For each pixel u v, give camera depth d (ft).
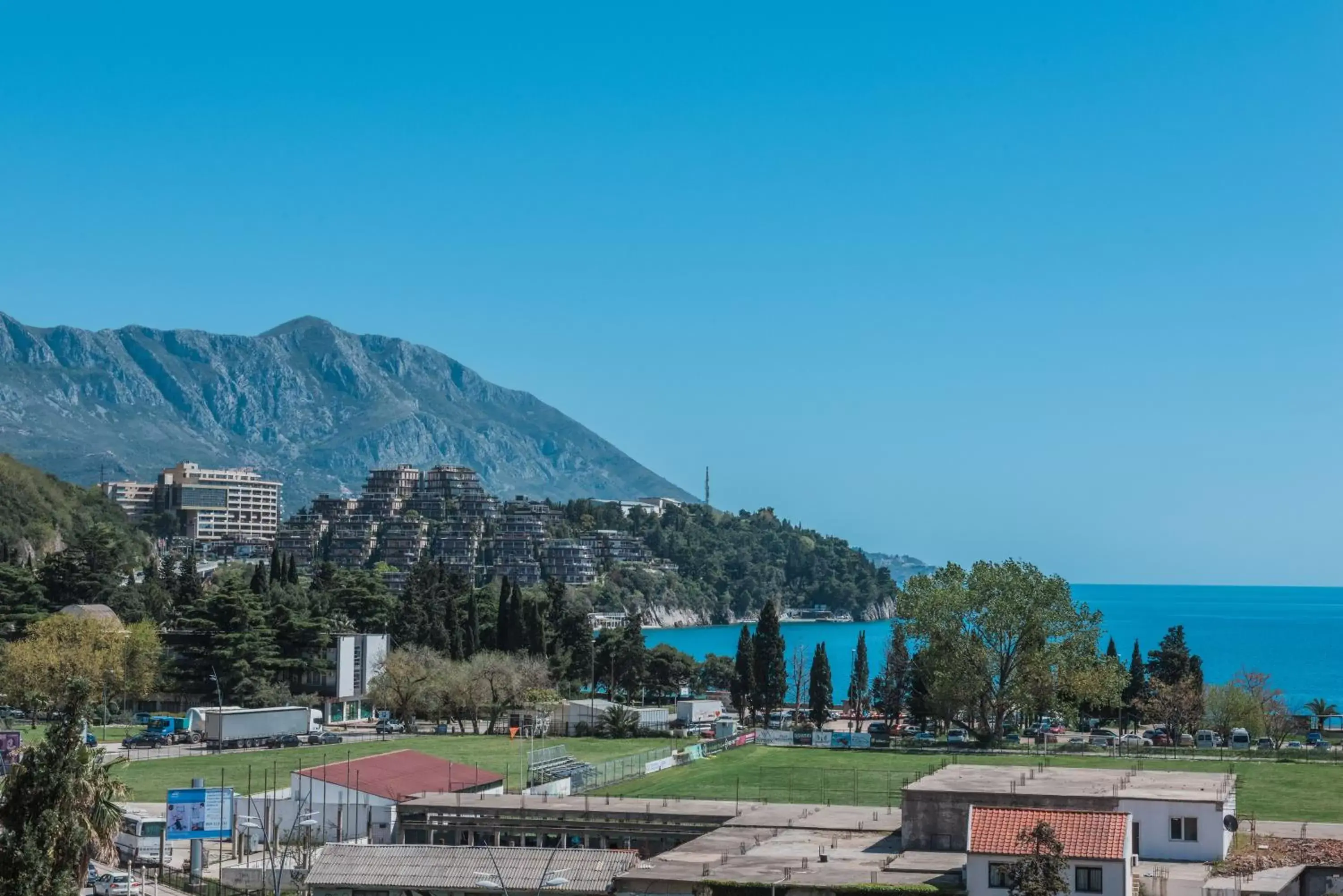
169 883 396.37
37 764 263.49
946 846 379.14
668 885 344.08
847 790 559.38
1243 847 377.91
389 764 529.04
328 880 367.66
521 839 446.19
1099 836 319.68
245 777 618.03
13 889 255.09
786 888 336.08
